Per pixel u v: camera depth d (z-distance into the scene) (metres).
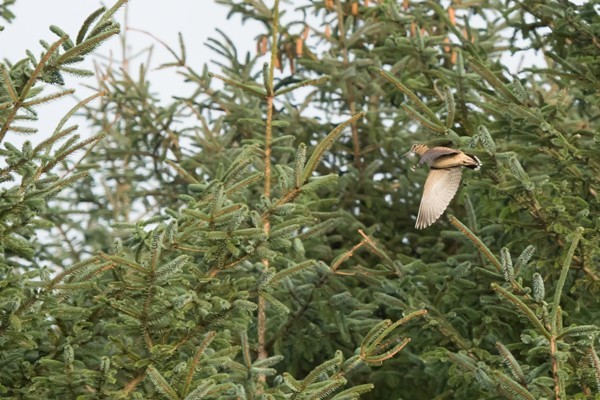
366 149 20.95
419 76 18.05
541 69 16.58
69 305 12.84
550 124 15.95
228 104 20.48
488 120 17.28
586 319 15.71
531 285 16.02
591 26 16.89
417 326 15.27
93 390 11.88
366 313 15.93
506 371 14.02
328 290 16.09
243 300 11.79
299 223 12.50
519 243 15.90
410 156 20.55
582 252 14.93
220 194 11.77
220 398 12.17
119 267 11.71
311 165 12.22
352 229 19.47
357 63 20.41
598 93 16.44
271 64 14.05
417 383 17.64
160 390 10.77
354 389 11.41
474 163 10.45
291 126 20.72
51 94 11.88
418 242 19.98
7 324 11.62
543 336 11.91
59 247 20.27
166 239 11.89
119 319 12.51
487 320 14.88
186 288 12.25
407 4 20.81
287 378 11.15
